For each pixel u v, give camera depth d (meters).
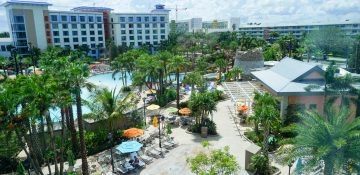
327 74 30.44
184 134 32.09
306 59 84.19
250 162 23.02
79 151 27.12
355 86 29.53
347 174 16.14
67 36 104.81
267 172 22.06
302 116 18.67
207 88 50.84
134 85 50.12
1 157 24.91
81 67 22.59
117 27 118.25
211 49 106.75
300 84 32.47
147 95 49.94
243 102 40.38
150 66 46.31
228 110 40.78
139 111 36.31
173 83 62.19
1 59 69.69
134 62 62.97
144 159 25.45
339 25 125.81
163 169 23.94
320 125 16.28
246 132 31.31
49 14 99.19
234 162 17.42
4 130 18.70
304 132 17.02
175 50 92.62
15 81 22.58
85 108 45.84
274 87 33.22
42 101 19.34
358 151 15.16
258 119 24.41
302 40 102.44
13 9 91.62
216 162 16.83
